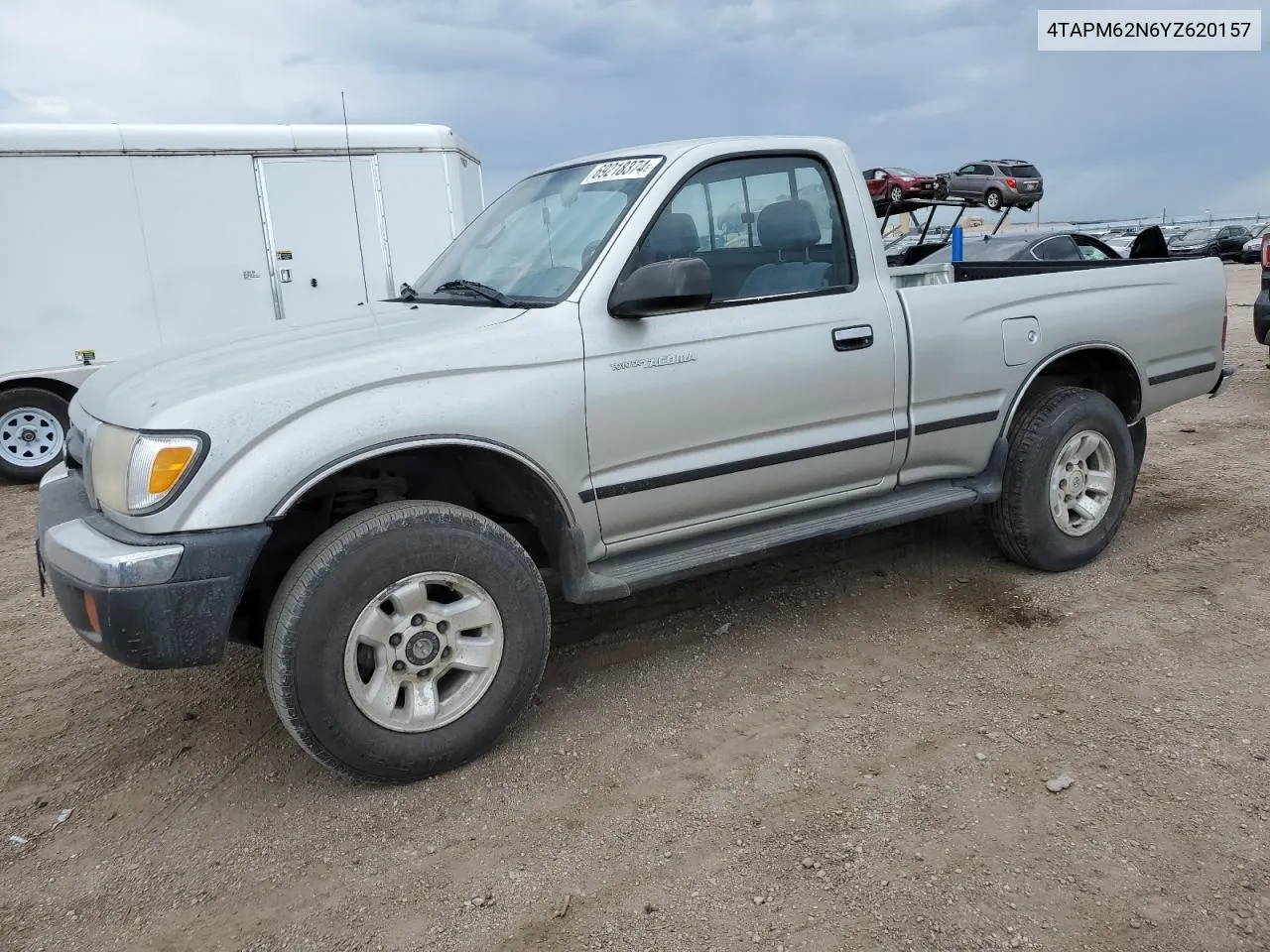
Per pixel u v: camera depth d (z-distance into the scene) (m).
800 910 2.44
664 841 2.75
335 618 2.84
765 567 4.84
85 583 2.68
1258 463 6.48
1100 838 2.65
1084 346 4.43
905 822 2.76
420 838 2.83
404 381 2.96
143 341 8.35
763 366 3.54
